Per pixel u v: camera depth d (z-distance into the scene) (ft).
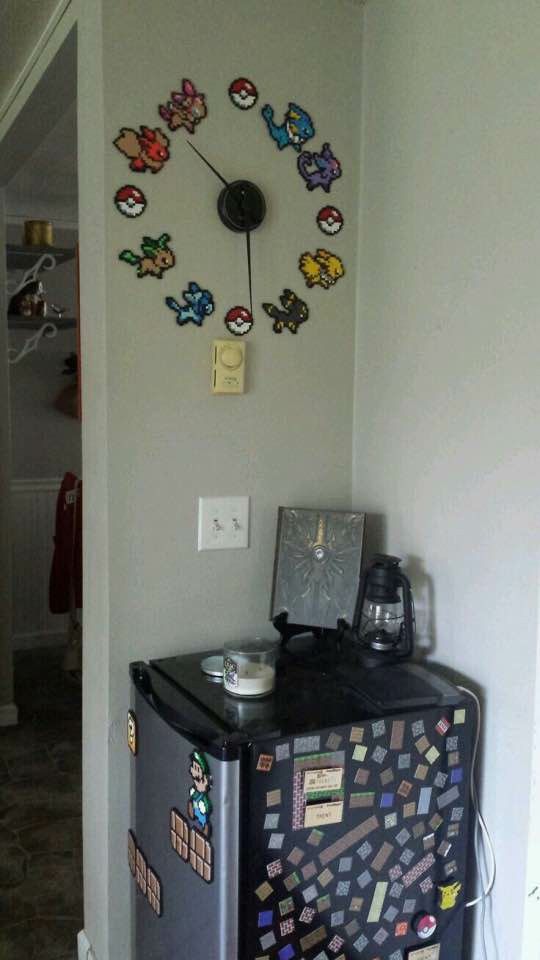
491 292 4.65
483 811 4.86
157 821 4.83
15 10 6.36
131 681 5.23
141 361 5.22
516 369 4.48
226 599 5.68
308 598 5.54
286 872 4.25
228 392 5.49
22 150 8.44
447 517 5.08
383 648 5.22
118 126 5.01
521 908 4.60
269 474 5.76
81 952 6.28
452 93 4.91
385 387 5.67
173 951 4.69
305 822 4.27
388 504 5.68
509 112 4.47
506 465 4.58
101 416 5.24
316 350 5.85
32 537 14.24
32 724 11.05
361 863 4.47
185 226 5.27
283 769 4.17
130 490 5.27
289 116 5.56
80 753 10.14
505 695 4.65
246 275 5.51
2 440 10.84
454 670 5.06
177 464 5.41
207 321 5.41
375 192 5.70
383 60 5.57
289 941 4.31
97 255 5.18
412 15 5.25
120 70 4.99
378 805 4.49
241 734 4.16
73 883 7.43
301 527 5.59
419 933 4.72
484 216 4.68
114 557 5.26
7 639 11.01
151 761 4.88
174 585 5.48
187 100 5.20
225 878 4.13
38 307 12.46
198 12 5.19
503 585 4.64
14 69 7.11
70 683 12.66
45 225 12.23
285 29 5.49
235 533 5.64
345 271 5.89
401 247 5.44
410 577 5.45
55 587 12.43
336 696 4.73
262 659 4.75
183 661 5.31
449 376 5.02
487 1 4.60
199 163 5.28
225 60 5.31
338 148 5.76
